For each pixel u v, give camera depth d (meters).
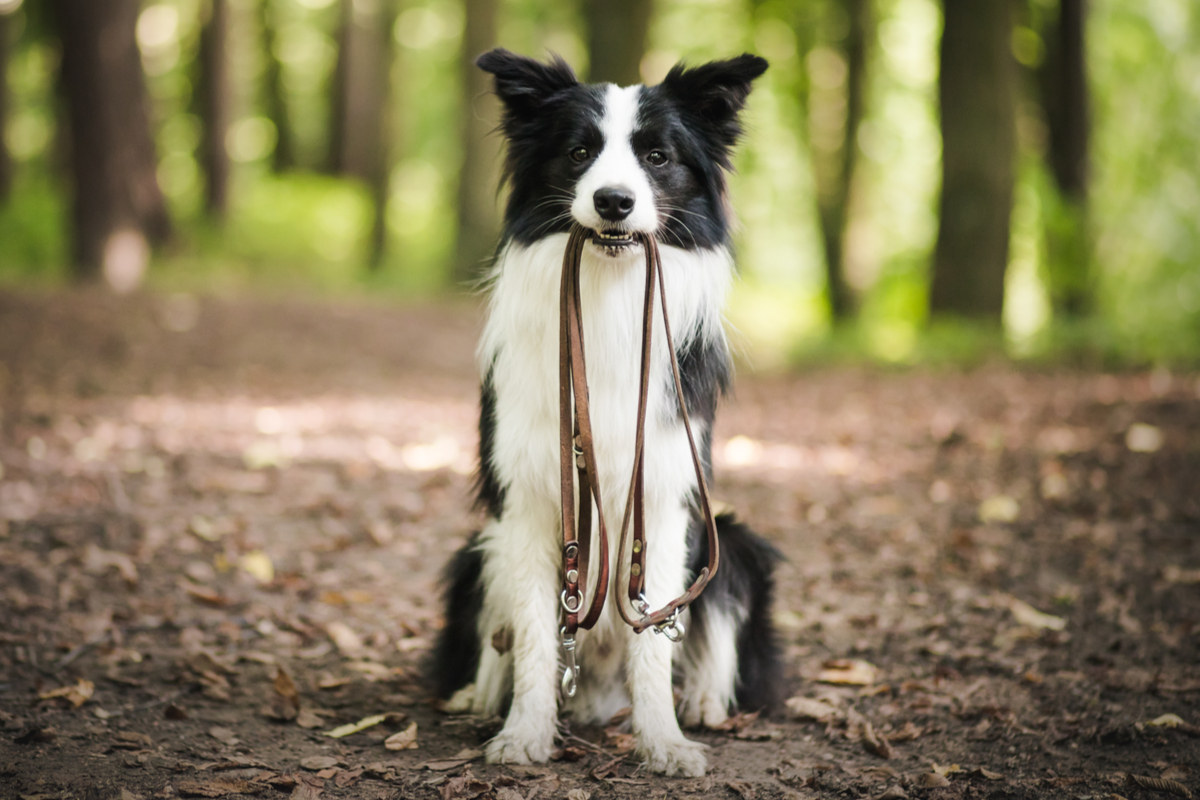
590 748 2.96
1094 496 5.50
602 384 2.83
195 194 22.12
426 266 20.17
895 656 3.71
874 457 6.75
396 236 22.33
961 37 11.28
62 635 3.57
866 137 16.23
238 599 4.07
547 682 2.86
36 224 15.97
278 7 27.19
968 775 2.74
